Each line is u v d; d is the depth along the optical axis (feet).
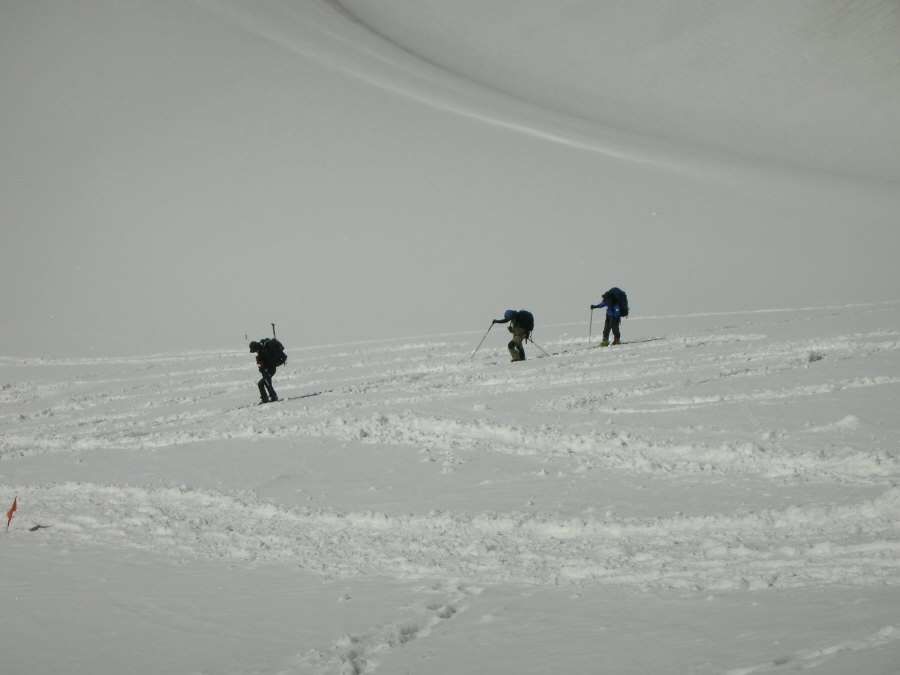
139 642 18.72
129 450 47.39
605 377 49.57
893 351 46.68
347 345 87.30
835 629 13.01
